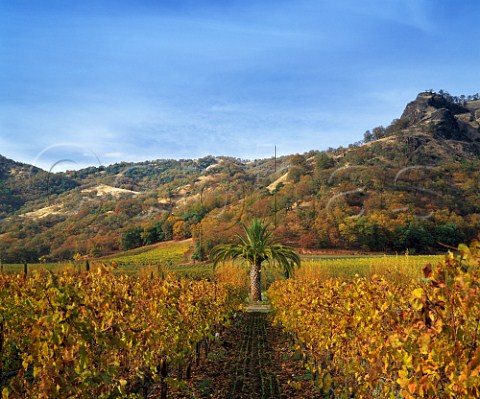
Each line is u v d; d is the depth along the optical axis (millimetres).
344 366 6621
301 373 9336
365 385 5316
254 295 30266
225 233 70875
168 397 7602
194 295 9188
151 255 73688
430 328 3281
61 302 3818
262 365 10320
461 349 3133
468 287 3012
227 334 15148
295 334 11531
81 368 3762
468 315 3066
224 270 31344
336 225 69812
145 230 80688
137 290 7090
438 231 66062
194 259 67250
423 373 3391
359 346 5832
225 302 13836
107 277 6898
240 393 7934
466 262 3100
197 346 9797
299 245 67750
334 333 6938
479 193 80188
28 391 3551
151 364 6148
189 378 8758
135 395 5027
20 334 6316
